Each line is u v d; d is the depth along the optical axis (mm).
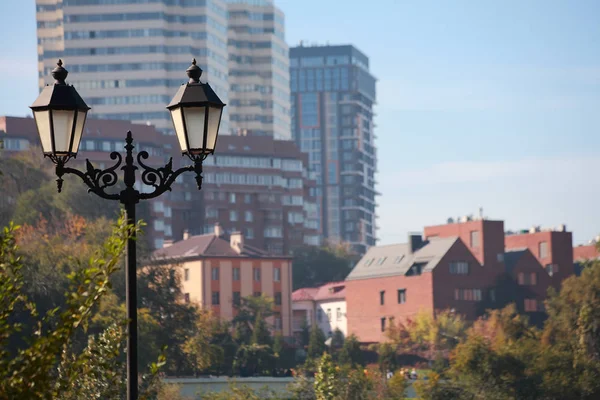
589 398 154125
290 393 145500
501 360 151375
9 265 26891
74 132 30188
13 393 23172
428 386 150375
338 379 132125
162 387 108812
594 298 188000
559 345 169875
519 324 185875
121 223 25422
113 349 29875
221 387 171000
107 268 24781
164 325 181125
